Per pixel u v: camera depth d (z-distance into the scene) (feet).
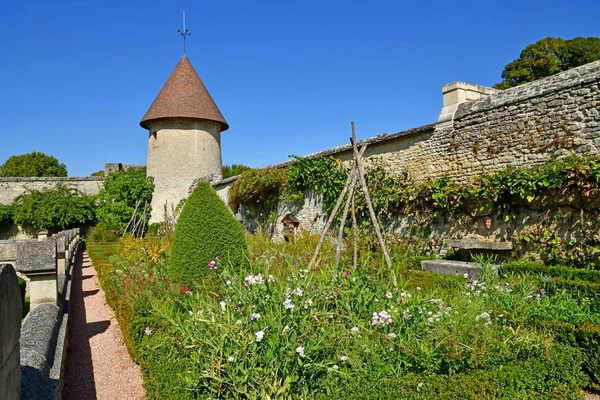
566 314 15.65
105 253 45.96
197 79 82.33
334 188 39.14
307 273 15.10
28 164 136.26
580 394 12.01
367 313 12.82
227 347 10.28
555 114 24.97
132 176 80.84
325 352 10.89
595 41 74.13
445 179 30.73
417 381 10.16
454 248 29.78
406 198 33.35
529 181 24.90
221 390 9.74
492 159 28.45
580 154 23.65
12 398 6.02
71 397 14.20
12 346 6.05
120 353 18.28
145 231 76.84
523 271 23.07
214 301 14.53
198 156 78.69
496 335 12.61
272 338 10.29
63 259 28.45
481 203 28.30
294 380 9.64
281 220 46.62
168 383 10.71
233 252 21.44
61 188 90.68
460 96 32.40
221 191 63.31
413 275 23.00
